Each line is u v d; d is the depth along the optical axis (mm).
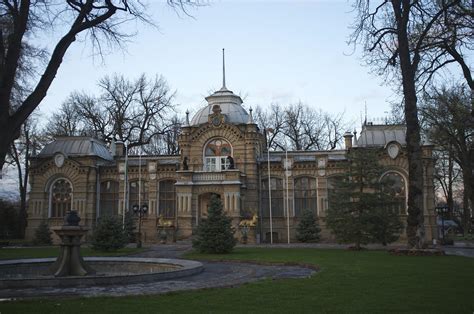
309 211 48219
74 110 68250
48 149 54719
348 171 36531
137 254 33469
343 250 33562
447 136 31984
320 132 74188
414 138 27438
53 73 15461
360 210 34688
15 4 15297
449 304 11797
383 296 13164
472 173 31656
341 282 16188
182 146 51875
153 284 17109
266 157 54219
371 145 49531
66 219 21266
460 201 95062
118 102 67812
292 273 20922
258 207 50531
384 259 24641
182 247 40094
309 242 47250
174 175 52062
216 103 55688
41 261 23812
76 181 52469
